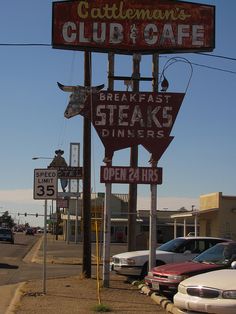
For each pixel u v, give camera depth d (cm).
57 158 4794
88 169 1916
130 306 1271
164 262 1753
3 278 2020
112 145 1659
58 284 1711
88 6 1742
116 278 1916
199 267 1317
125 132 1666
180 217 4228
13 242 5816
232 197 3731
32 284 1712
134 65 1728
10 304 1329
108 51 1742
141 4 1747
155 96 1672
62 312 1184
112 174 1638
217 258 1349
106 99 1670
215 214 3775
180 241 1827
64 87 1742
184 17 1747
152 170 1645
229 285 944
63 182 5981
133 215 1980
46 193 1477
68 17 1742
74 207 7494
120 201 7619
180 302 1000
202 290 962
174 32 1742
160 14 1744
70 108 1723
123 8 1745
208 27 1748
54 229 8462
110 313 1171
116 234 7356
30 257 3469
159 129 1669
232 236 3691
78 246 5166
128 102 1672
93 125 1664
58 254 3712
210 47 1741
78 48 1742
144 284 1599
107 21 1744
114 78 1727
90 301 1348
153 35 1738
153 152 1662
